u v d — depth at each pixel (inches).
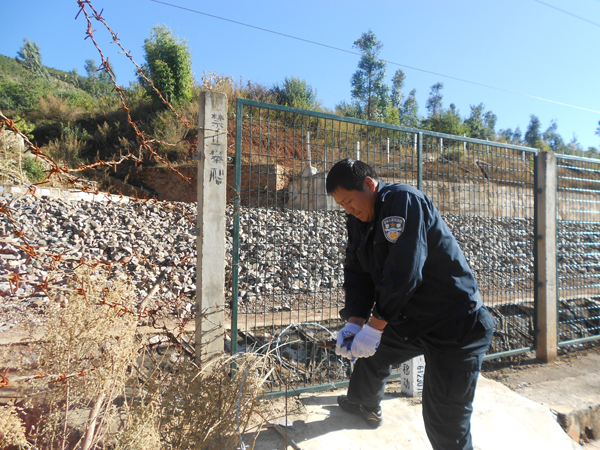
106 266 75.3
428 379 77.4
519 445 97.7
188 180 96.6
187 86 724.7
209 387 74.0
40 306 67.9
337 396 109.9
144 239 234.1
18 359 65.4
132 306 71.4
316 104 943.0
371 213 77.6
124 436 60.5
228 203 121.8
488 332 73.9
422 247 67.0
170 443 67.9
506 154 156.5
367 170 74.5
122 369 64.6
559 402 123.5
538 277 155.7
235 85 791.7
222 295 95.3
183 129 614.5
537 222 155.9
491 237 195.6
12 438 55.3
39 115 799.1
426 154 143.4
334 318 146.9
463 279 73.7
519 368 149.6
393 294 66.6
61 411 63.6
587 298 194.1
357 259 85.7
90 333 62.6
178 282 176.4
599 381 140.1
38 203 260.5
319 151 130.6
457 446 75.2
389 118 1314.0
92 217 259.1
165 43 713.6
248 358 77.8
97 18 69.4
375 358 88.8
